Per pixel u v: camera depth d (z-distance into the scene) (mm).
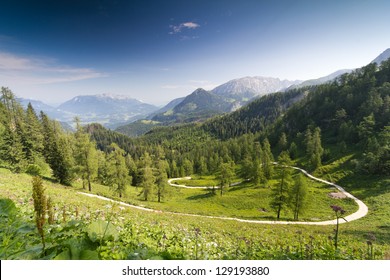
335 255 7781
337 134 130500
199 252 8031
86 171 57688
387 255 8250
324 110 156000
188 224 21688
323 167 92812
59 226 5734
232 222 37688
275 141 162125
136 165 114625
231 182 101938
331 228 39188
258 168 88812
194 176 135875
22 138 63750
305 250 8375
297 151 127562
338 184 79000
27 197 14414
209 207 71750
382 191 64500
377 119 112000
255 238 17156
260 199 74062
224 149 151125
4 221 4480
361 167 80562
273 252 8086
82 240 4633
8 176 31203
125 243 7203
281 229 33375
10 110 84125
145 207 46844
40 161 66250
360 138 105562
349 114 140250
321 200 67438
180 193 94938
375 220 46656
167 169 136750
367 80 152125
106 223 5102
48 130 83125
